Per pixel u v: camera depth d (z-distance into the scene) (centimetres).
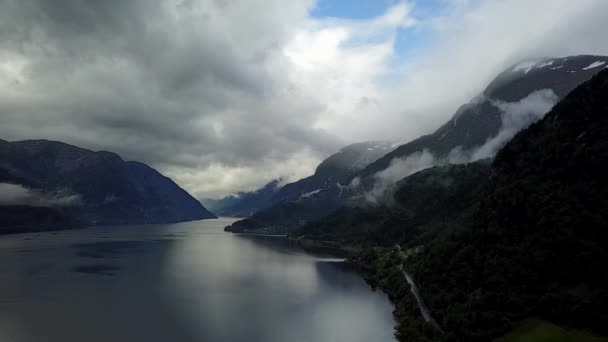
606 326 8631
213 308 16438
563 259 10531
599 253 9938
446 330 11100
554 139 14162
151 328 13850
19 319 14675
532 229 11956
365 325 14200
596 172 11856
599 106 13600
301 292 19588
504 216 13200
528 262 11025
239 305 16962
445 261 14550
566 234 10831
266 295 18900
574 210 11256
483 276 11888
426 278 15288
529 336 9269
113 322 14450
